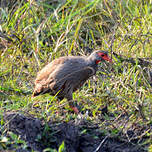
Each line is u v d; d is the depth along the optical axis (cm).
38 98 996
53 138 841
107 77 1113
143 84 1062
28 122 865
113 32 1231
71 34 1262
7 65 1170
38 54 1202
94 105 997
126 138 867
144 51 1191
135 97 1009
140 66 1046
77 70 927
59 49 1200
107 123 918
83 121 908
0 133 837
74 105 952
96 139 857
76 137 840
